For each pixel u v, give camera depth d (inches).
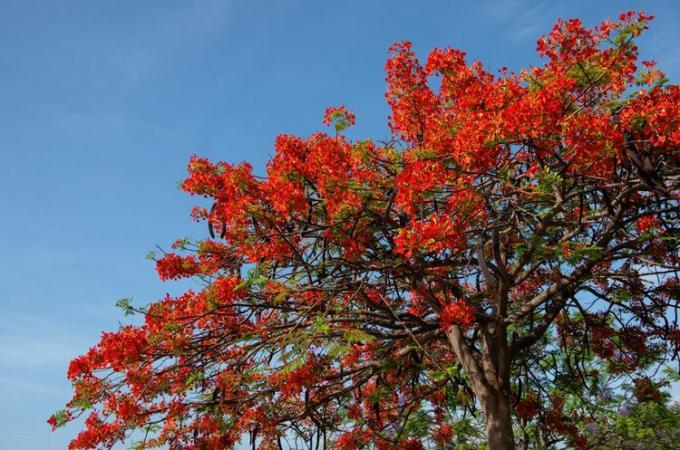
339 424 525.0
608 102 354.9
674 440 551.2
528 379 522.0
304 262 389.4
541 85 356.2
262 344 418.9
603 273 458.9
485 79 452.1
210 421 431.2
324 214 410.0
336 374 455.8
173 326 404.8
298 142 437.7
